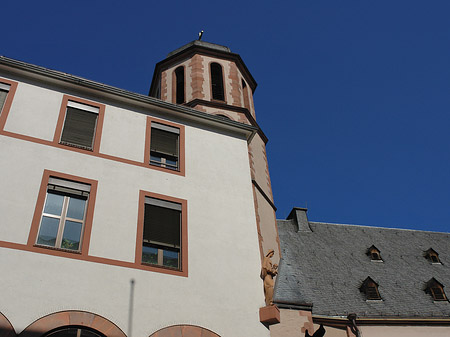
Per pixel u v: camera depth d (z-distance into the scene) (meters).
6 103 13.45
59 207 12.08
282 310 16.61
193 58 26.05
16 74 14.37
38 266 10.63
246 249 13.74
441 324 20.33
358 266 24.52
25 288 10.19
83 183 12.73
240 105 24.30
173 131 15.79
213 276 12.59
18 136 12.80
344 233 28.52
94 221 12.09
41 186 12.05
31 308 9.97
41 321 9.88
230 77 25.52
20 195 11.62
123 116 15.15
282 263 19.53
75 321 10.19
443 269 25.77
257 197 19.05
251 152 21.34
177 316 11.36
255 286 13.01
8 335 9.45
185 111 16.16
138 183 13.54
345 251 26.03
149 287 11.52
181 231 13.20
